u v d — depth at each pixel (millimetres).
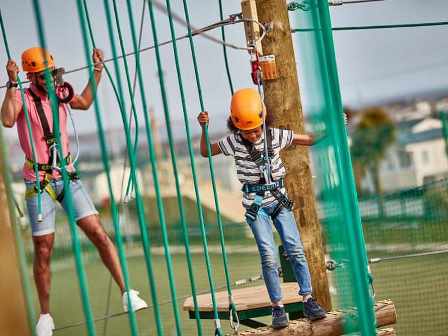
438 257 13195
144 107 5410
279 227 6750
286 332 6801
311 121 5918
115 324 10922
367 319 5777
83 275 4328
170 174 27688
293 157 7477
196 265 16328
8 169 3910
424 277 12008
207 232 20641
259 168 6645
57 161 7297
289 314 7762
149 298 12867
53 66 7312
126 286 4824
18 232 3889
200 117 6672
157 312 5113
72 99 7484
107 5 4879
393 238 14930
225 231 20219
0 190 3871
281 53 7398
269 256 6680
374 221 15609
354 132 25297
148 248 5082
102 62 7516
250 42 7316
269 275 6742
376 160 24750
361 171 24609
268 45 7395
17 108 7125
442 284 11477
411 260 13227
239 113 6547
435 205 15242
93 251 20500
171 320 10750
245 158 6664
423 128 29156
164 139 37312
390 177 24578
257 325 8281
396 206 15445
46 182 7270
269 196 6688
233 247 18609
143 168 27062
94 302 13500
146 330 10430
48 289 7430
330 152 5910
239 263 15758
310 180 7535
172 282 5719
